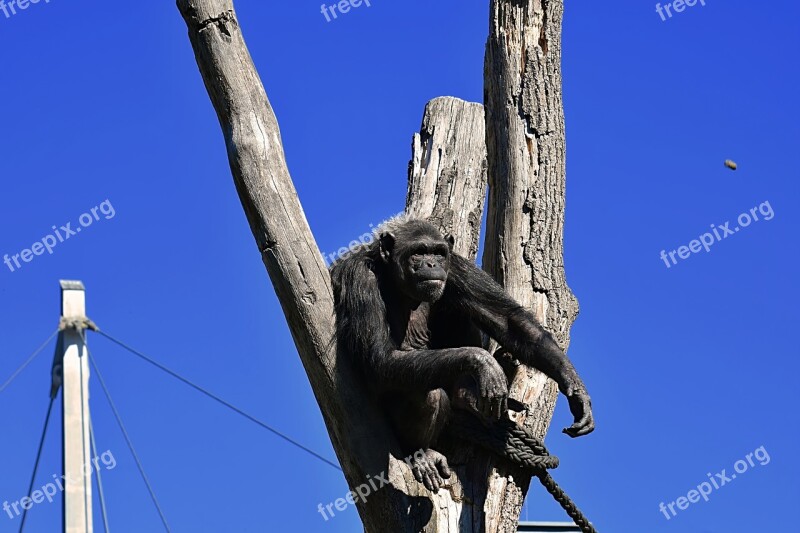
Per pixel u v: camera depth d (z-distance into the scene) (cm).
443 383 1359
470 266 1476
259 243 1402
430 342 1520
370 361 1392
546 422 1452
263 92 1424
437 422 1398
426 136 1702
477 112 1716
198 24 1416
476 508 1388
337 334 1394
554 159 1505
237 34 1424
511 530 1402
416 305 1495
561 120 1523
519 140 1505
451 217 1619
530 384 1451
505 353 1460
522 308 1441
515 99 1516
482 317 1452
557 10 1544
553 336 1464
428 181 1658
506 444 1401
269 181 1398
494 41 1539
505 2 1544
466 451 1412
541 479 1420
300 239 1395
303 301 1387
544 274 1481
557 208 1497
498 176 1509
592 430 1365
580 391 1382
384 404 1416
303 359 1403
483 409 1323
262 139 1407
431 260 1446
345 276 1424
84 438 1307
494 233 1503
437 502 1370
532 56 1523
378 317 1406
